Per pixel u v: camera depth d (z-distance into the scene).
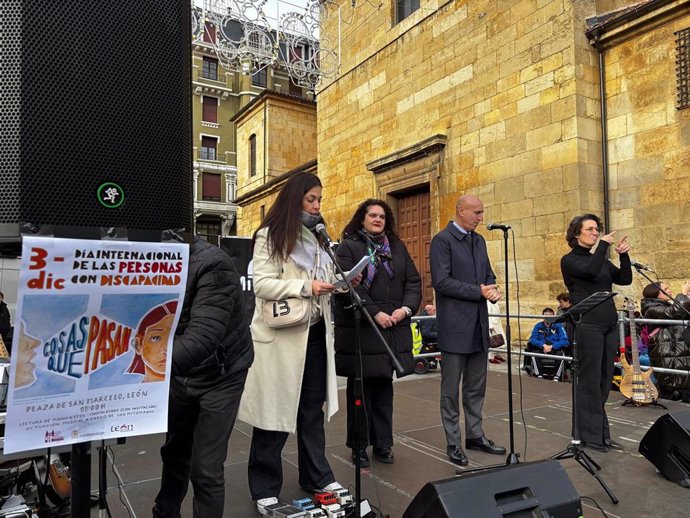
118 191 1.58
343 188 13.19
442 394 3.71
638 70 7.42
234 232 36.34
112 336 1.63
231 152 36.22
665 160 7.10
